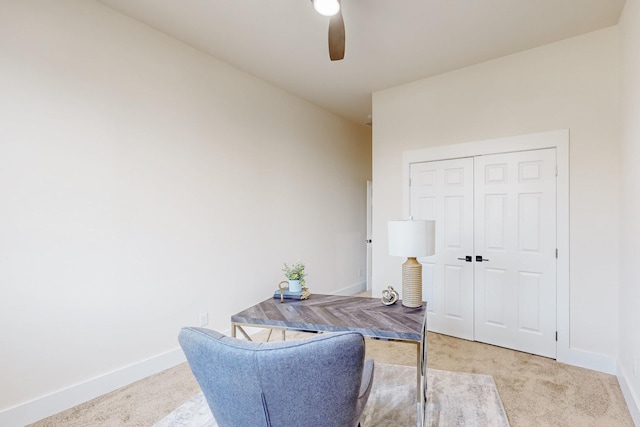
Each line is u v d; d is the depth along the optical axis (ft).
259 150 11.69
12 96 6.25
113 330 7.66
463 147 10.65
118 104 7.82
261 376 3.43
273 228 12.23
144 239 8.29
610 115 8.32
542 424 6.22
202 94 9.74
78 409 6.81
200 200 9.66
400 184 12.08
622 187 7.74
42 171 6.61
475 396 7.16
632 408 6.48
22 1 6.39
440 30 8.55
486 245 10.22
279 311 6.77
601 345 8.36
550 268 9.12
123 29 7.92
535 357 9.20
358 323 5.91
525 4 7.48
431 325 11.40
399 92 12.16
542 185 9.25
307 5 7.54
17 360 6.25
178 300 9.04
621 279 7.80
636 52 6.59
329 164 15.29
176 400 7.16
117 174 7.79
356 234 17.20
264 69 10.89
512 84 9.78
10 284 6.20
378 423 6.27
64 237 6.90
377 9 7.65
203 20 8.17
